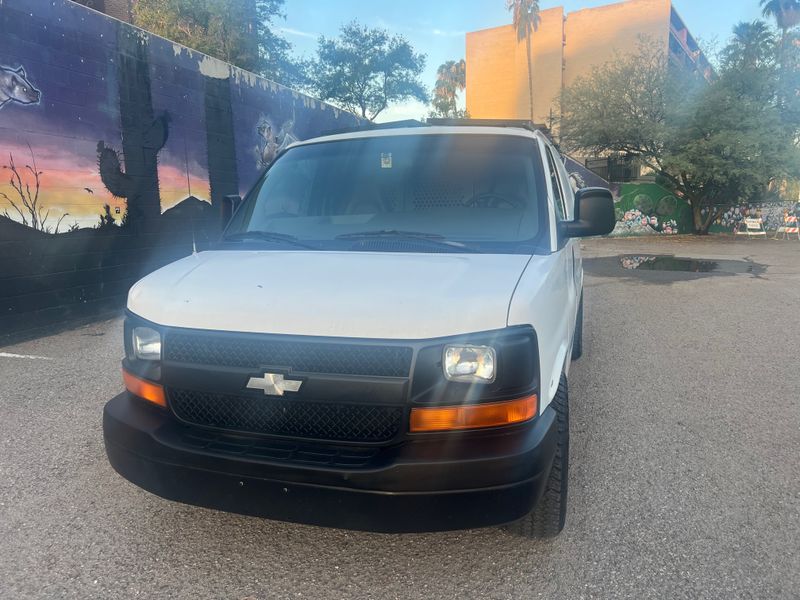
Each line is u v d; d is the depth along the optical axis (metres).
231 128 10.55
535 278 2.61
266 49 23.80
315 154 3.80
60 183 7.29
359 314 2.29
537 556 2.74
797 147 23.50
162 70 8.88
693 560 2.71
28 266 6.95
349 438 2.30
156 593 2.49
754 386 5.19
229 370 2.36
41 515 3.06
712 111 23.14
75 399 4.73
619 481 3.46
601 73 26.38
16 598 2.44
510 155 3.48
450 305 2.29
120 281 8.30
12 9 6.60
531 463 2.22
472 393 2.24
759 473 3.56
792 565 2.68
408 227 3.24
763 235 24.48
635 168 30.25
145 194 8.65
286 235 3.29
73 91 7.41
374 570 2.65
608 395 4.95
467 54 51.69
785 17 42.75
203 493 2.39
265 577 2.60
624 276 12.51
